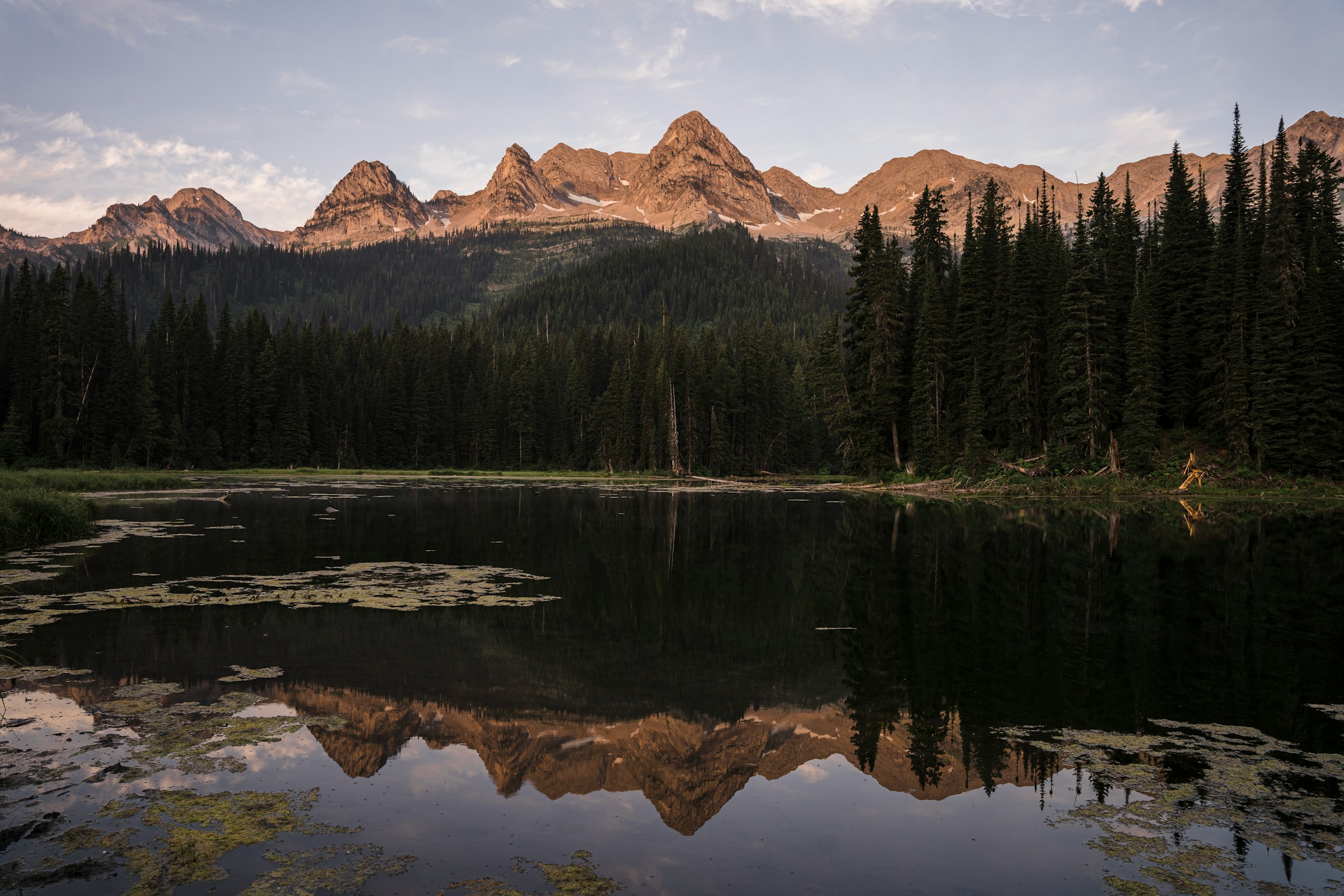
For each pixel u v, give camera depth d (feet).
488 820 23.82
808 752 30.01
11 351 280.10
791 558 80.69
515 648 44.75
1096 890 19.98
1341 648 45.01
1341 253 188.24
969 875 20.72
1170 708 34.88
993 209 214.90
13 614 51.21
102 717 32.32
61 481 172.96
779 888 19.97
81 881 19.52
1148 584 65.72
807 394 383.86
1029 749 30.12
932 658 43.52
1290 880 20.39
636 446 353.72
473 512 135.95
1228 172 213.25
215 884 19.58
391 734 31.19
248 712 33.19
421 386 380.58
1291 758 29.01
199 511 131.95
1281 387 167.63
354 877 20.07
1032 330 186.60
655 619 52.75
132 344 323.78
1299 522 113.91
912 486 194.08
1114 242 207.62
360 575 67.82
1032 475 178.50
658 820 24.18
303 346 353.72
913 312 218.38
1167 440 184.24
